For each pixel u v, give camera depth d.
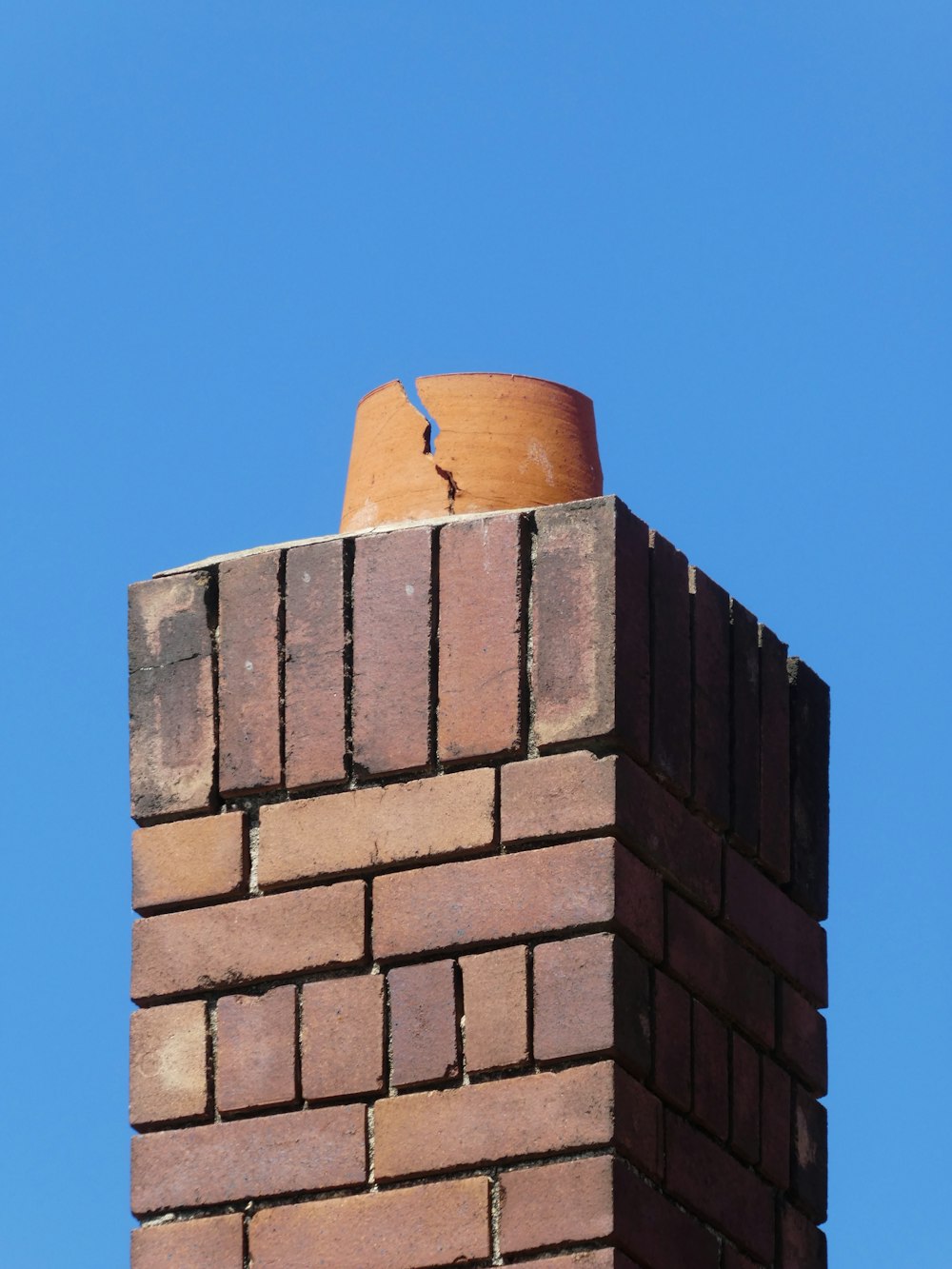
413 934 12.77
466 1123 12.45
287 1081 12.80
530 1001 12.53
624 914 12.60
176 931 13.20
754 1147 13.22
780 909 13.74
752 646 13.94
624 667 12.90
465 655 13.05
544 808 12.77
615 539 13.02
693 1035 12.97
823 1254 13.54
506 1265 12.23
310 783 13.16
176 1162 12.86
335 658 13.25
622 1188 12.23
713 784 13.41
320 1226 12.54
